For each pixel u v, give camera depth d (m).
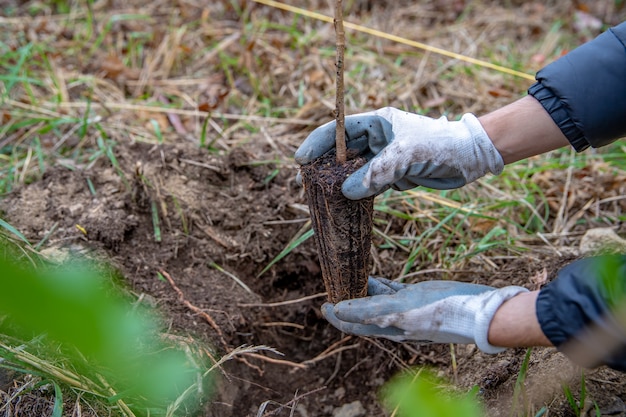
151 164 2.13
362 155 1.57
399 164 1.42
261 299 1.96
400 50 3.17
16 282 0.37
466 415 0.61
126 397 1.51
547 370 1.60
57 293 0.39
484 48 3.26
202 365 1.64
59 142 2.40
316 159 1.46
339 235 1.44
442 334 1.35
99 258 1.80
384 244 2.12
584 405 1.49
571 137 1.46
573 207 2.33
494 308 1.28
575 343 1.16
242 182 2.20
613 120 1.40
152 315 1.73
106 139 2.33
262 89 2.85
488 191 2.37
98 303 0.41
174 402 1.48
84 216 1.93
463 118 1.53
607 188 2.37
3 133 2.45
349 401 1.85
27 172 2.24
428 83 2.92
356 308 1.39
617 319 1.08
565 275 1.17
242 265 2.02
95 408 1.47
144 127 2.56
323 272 1.57
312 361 1.90
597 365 1.19
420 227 2.21
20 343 1.52
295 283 2.09
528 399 1.55
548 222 2.30
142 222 2.00
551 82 1.42
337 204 1.40
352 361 1.93
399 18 3.50
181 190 2.09
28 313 0.38
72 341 0.41
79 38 3.14
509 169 2.44
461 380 1.71
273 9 3.41
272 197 2.16
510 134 1.48
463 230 2.20
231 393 1.75
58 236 1.86
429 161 1.47
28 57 2.91
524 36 3.41
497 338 1.27
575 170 2.45
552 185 2.41
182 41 3.19
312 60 3.04
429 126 1.49
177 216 2.02
